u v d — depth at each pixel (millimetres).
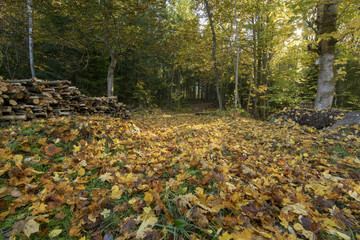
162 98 23016
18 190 1334
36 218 1087
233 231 1153
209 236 1130
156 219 1166
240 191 1583
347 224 1329
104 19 8125
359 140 3199
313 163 2604
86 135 2600
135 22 8812
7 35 8344
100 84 13672
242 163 2344
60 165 1765
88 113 4508
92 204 1261
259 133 4566
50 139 2271
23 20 7852
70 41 8898
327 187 1712
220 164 2273
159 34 10406
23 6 7125
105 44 9945
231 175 1959
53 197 1269
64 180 1559
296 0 5523
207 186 1680
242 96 20234
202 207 1267
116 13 8070
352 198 1650
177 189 1544
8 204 1230
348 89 12836
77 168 1744
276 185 1826
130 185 1548
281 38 9969
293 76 11891
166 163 2131
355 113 4488
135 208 1303
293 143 3482
